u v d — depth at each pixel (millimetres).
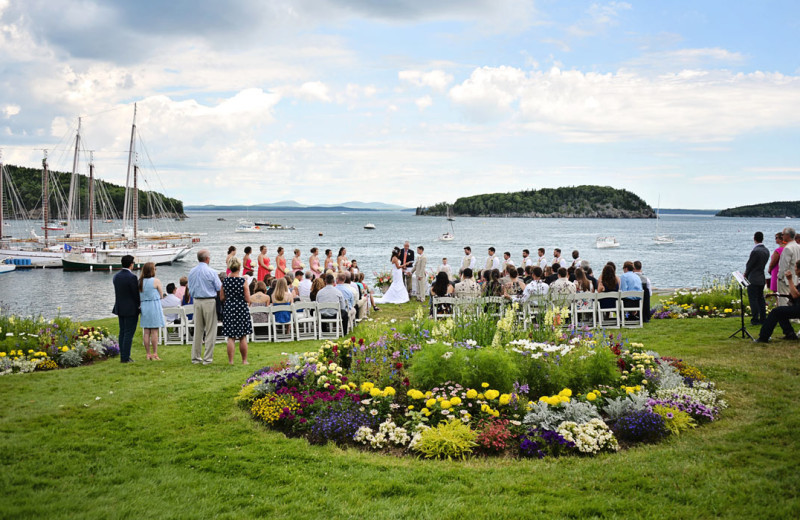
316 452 5629
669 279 36688
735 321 12453
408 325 9070
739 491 4508
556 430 5688
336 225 182625
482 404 6109
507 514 4258
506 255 16078
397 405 6367
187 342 11930
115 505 4457
